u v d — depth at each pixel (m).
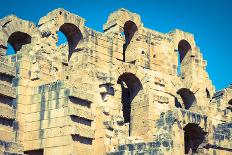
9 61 47.97
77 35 54.22
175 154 43.50
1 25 49.88
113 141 49.28
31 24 52.09
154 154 43.59
